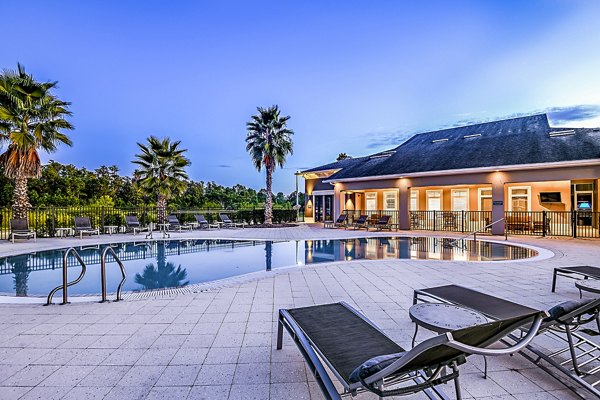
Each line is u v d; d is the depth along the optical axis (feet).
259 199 128.47
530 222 47.96
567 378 8.53
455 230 52.16
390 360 5.74
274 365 9.37
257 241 43.39
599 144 40.27
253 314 13.78
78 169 102.68
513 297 15.90
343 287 18.13
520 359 9.69
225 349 10.41
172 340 11.12
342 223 61.00
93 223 52.47
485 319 8.18
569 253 29.35
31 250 33.37
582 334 11.22
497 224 44.91
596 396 7.55
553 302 15.11
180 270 29.17
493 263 25.12
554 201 49.16
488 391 8.03
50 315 13.73
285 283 19.08
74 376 8.79
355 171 61.72
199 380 8.57
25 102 39.42
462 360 6.35
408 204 52.85
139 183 55.67
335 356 7.39
